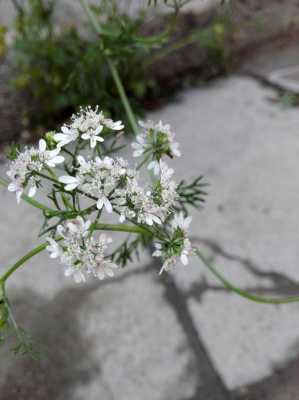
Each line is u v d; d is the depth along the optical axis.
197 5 0.23
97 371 0.13
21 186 0.08
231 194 0.17
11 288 0.15
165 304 0.14
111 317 0.14
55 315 0.14
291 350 0.13
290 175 0.18
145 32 0.22
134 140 0.19
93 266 0.08
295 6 0.26
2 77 0.20
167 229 0.11
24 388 0.12
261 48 0.26
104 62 0.19
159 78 0.23
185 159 0.19
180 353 0.13
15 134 0.20
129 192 0.08
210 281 0.15
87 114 0.09
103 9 0.19
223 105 0.22
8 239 0.16
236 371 0.12
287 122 0.20
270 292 0.14
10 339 0.13
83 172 0.08
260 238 0.16
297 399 0.12
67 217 0.08
